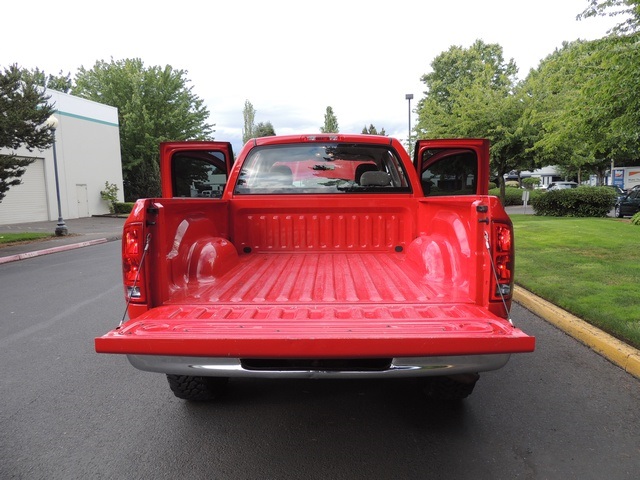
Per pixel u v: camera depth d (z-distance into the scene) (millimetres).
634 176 34344
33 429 3373
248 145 4562
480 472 2797
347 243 4547
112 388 4086
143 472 2834
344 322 2621
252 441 3170
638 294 6219
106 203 32188
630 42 9320
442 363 2574
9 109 14852
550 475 2766
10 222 24781
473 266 2941
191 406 3717
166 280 3041
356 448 3068
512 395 3867
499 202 2869
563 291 6461
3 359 4840
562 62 11109
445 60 37969
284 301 3045
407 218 4488
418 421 3436
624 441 3146
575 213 19562
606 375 4258
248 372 2578
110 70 41031
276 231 4523
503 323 2586
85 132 30156
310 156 4586
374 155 4668
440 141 4609
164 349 2402
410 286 3383
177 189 5023
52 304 7238
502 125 18281
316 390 4008
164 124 40812
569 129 11180
